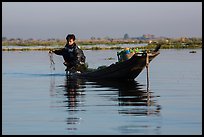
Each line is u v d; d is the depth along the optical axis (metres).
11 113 25.16
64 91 34.56
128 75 41.09
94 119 23.27
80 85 38.25
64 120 23.17
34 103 28.62
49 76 47.84
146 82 40.38
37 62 72.06
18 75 49.53
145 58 38.91
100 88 35.97
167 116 23.72
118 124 22.00
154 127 21.30
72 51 44.59
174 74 48.28
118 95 31.84
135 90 34.72
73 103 28.44
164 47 131.75
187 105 27.22
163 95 31.75
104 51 119.44
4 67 61.41
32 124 22.36
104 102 28.64
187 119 22.92
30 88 36.78
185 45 139.88
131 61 39.81
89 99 30.05
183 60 71.50
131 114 24.41
